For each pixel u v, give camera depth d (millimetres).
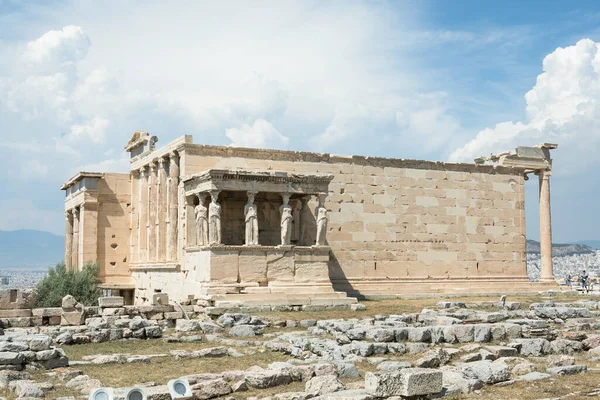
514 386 18109
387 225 46344
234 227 41156
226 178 37406
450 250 48469
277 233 41969
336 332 26906
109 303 33000
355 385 17828
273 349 25406
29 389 17969
